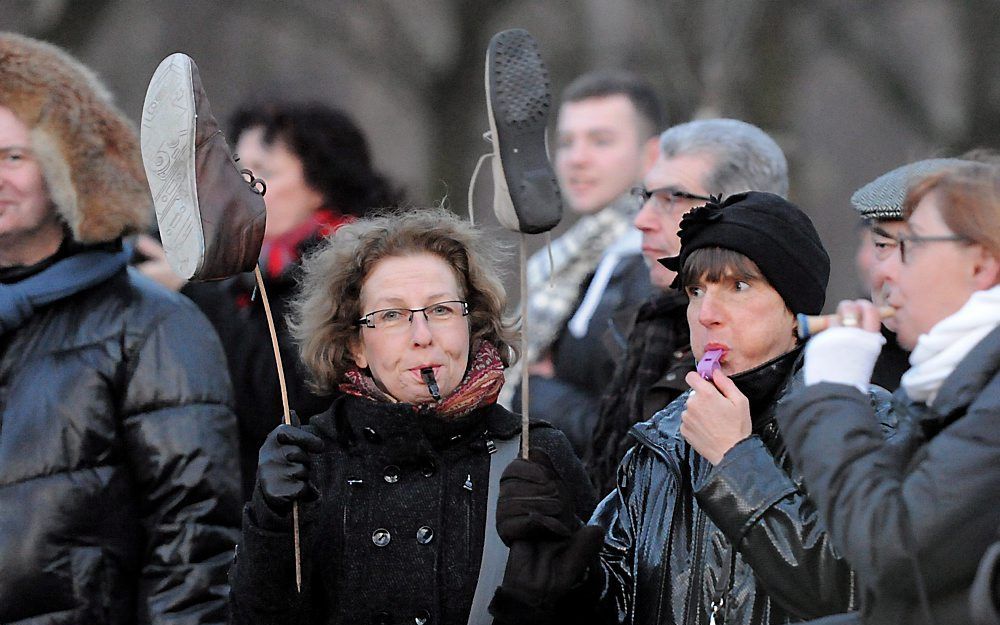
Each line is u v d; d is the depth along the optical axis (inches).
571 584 385.4
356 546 416.5
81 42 1707.7
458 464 425.1
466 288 437.1
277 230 613.3
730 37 1469.0
